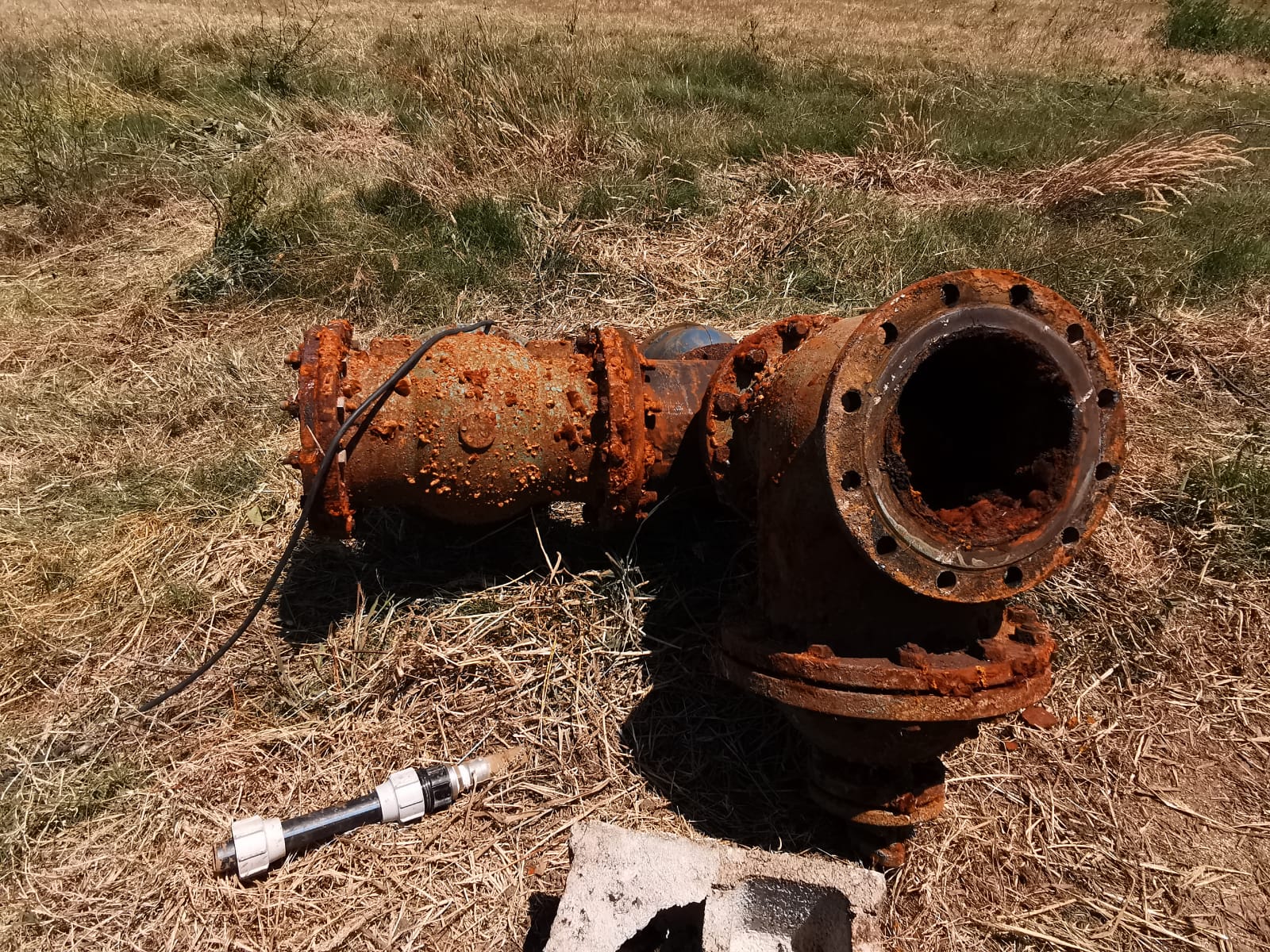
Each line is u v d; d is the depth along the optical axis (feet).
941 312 7.59
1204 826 9.88
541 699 10.58
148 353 17.06
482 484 10.43
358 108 27.76
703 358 12.34
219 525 12.96
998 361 8.21
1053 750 10.55
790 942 7.84
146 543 12.57
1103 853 9.55
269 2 52.37
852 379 7.48
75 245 20.44
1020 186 25.09
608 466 10.43
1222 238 21.38
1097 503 8.04
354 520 11.51
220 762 9.84
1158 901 9.14
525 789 9.79
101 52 30.99
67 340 17.22
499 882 8.90
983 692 7.77
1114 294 18.72
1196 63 46.44
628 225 21.45
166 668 10.84
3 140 24.03
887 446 7.56
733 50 37.78
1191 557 13.21
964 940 8.71
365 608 11.46
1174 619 12.25
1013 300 7.75
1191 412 16.29
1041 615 12.03
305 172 23.39
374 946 8.39
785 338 10.54
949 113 30.68
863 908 7.42
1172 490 14.14
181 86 28.91
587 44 39.14
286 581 11.94
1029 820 9.79
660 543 12.26
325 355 10.05
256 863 8.74
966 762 10.34
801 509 8.25
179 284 18.58
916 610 8.13
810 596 8.32
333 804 9.54
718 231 21.67
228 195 21.91
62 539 12.60
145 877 8.77
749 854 7.93
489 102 25.91
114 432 14.99
